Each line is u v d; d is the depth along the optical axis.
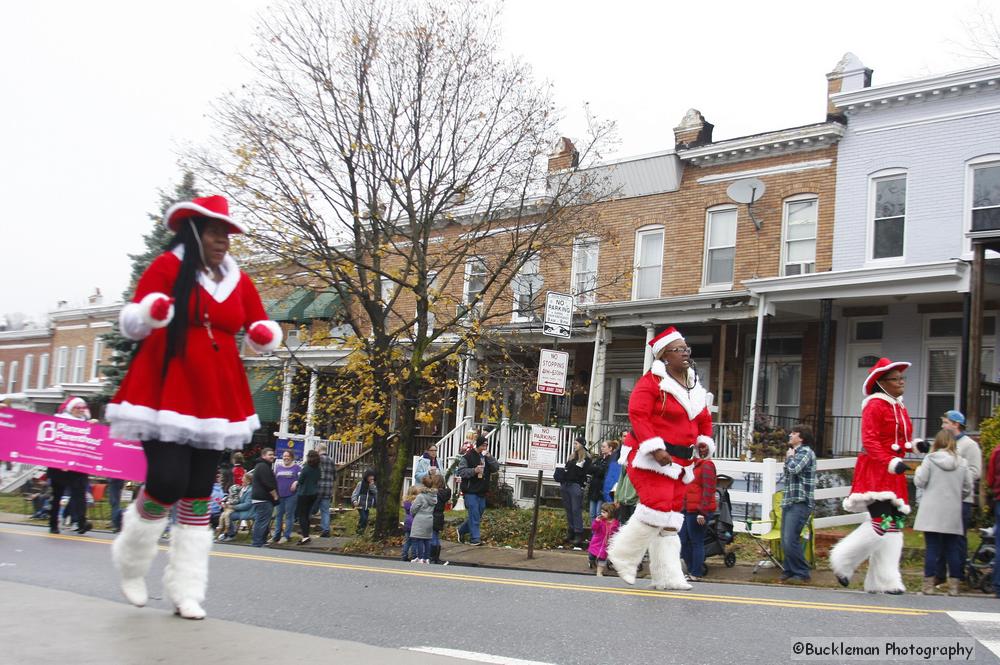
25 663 3.56
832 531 15.09
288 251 17.03
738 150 22.88
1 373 49.22
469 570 9.07
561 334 14.41
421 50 17.66
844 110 21.47
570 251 22.80
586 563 14.27
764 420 20.16
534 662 4.17
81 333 44.38
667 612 5.65
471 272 22.05
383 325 17.64
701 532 11.92
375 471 19.03
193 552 4.72
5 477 25.45
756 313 20.64
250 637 4.27
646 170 24.44
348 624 5.10
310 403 18.39
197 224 4.62
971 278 16.70
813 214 21.91
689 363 7.18
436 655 4.21
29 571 6.95
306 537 17.97
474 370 23.03
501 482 22.67
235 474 19.62
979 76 19.33
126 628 4.31
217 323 4.57
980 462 11.50
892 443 8.42
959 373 19.55
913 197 20.28
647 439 6.87
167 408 4.35
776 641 4.77
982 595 9.88
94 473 13.16
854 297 19.20
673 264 23.98
